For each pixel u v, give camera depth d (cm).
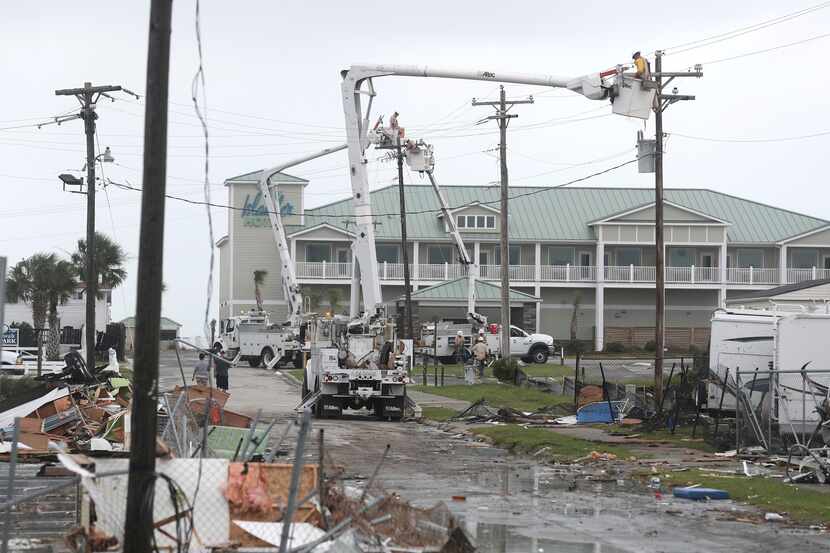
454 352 10094
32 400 4291
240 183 13638
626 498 2819
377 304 5206
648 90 4325
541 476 3281
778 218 13362
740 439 3881
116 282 10438
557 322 13012
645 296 13088
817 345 3956
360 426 4962
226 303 14175
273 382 7806
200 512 1795
